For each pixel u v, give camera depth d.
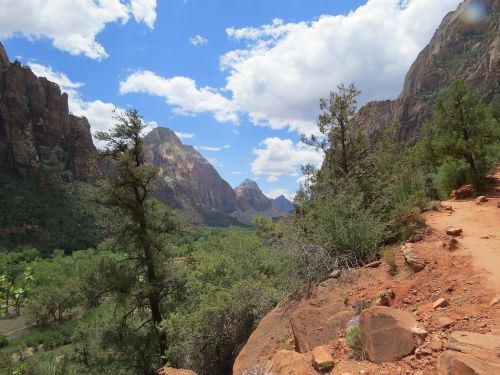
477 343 3.45
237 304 10.96
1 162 130.25
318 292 6.65
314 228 8.56
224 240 24.23
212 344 11.61
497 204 10.89
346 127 15.28
